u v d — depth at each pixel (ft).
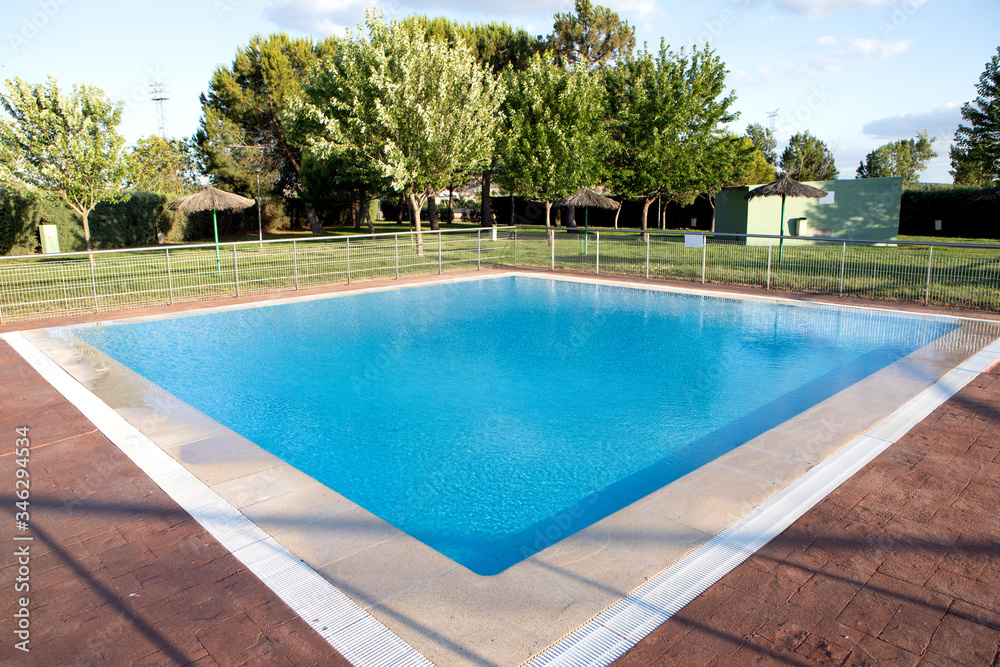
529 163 63.77
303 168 96.07
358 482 17.29
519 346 32.19
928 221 91.71
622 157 71.97
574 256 62.39
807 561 11.44
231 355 30.58
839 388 24.57
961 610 9.98
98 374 24.94
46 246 68.39
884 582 10.76
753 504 13.65
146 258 61.05
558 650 9.28
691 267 53.01
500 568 13.21
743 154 74.49
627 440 20.01
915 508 13.33
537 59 65.46
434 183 62.44
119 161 61.46
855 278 44.96
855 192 64.54
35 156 58.13
